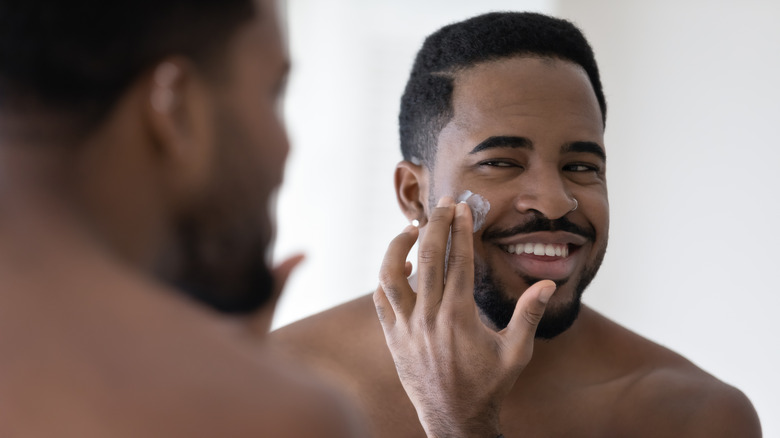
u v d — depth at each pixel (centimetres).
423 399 87
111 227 35
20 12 34
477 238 91
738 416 104
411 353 86
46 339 32
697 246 212
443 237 84
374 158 236
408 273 89
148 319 33
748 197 206
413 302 88
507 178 92
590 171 94
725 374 207
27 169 34
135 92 35
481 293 92
